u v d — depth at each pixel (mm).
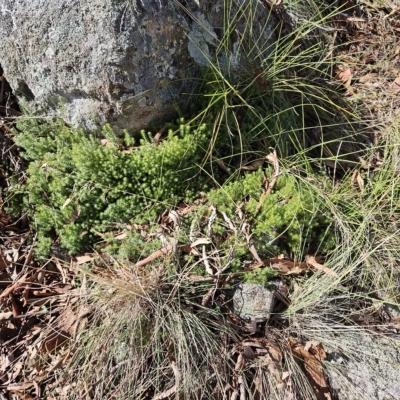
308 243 914
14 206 939
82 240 897
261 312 847
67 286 884
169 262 834
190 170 919
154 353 789
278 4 1103
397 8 1195
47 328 844
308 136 1056
